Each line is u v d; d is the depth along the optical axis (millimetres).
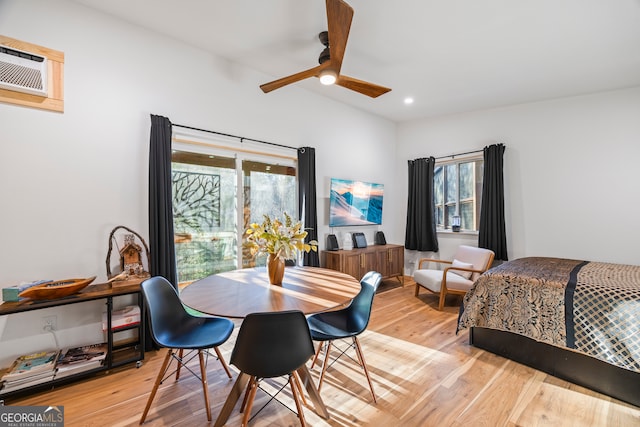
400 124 5363
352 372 2203
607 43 2652
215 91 3061
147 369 2229
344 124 4453
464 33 2553
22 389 1830
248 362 1357
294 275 2402
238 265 3342
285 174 3830
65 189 2244
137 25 2566
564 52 2822
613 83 3383
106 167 2420
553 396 1928
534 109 4020
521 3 2166
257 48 2922
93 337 2357
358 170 4691
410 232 5074
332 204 4199
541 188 3955
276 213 3723
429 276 3818
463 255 4090
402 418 1715
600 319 1976
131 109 2543
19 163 2078
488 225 4191
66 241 2252
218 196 3211
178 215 2934
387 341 2732
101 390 1959
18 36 2072
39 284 2021
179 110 2824
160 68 2699
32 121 2117
